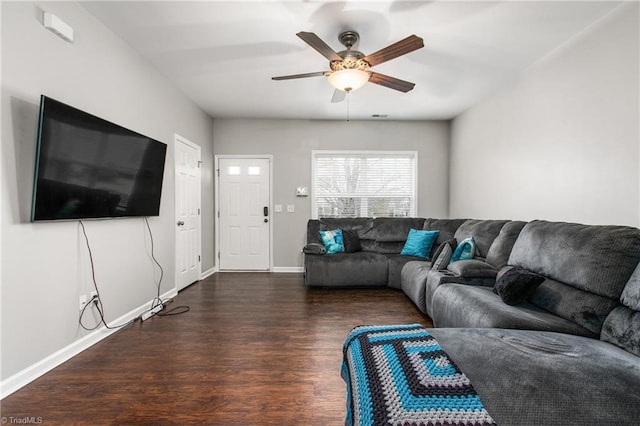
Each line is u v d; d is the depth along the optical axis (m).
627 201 2.00
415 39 1.88
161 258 3.16
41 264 1.79
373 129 4.87
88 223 2.15
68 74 1.99
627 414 0.85
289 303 3.19
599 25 2.19
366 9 2.11
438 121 4.89
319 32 2.39
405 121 4.89
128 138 2.45
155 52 2.72
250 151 4.79
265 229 4.84
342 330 2.47
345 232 4.27
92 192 2.09
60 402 1.54
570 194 2.47
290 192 4.84
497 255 2.50
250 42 2.55
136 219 2.72
